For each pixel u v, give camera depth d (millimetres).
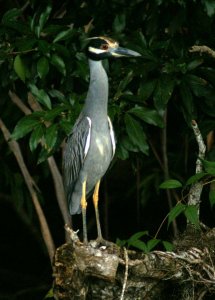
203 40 11430
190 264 8086
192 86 10750
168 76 10602
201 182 9008
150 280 8031
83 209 10133
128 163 16141
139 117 10570
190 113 10719
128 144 10812
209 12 10758
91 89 10078
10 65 10820
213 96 10859
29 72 10742
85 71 10883
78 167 10211
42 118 10445
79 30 11375
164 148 13531
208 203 14828
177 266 7992
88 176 10219
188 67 10641
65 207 12617
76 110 10492
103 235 16812
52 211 16938
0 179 15062
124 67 11117
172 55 11297
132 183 16453
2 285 17219
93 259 7504
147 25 11297
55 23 11656
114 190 16750
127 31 11719
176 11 11156
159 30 11469
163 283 8203
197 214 8492
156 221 16500
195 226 8906
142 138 10445
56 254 7930
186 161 13914
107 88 10094
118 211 16953
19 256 17859
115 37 11219
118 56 10203
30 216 14680
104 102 10047
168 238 15812
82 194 10203
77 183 10375
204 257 8312
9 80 11164
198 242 8812
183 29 11914
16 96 12211
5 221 18156
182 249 8750
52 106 11305
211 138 13102
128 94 10711
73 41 11312
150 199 16469
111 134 10102
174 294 8367
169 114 14516
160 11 11227
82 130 10047
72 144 10258
